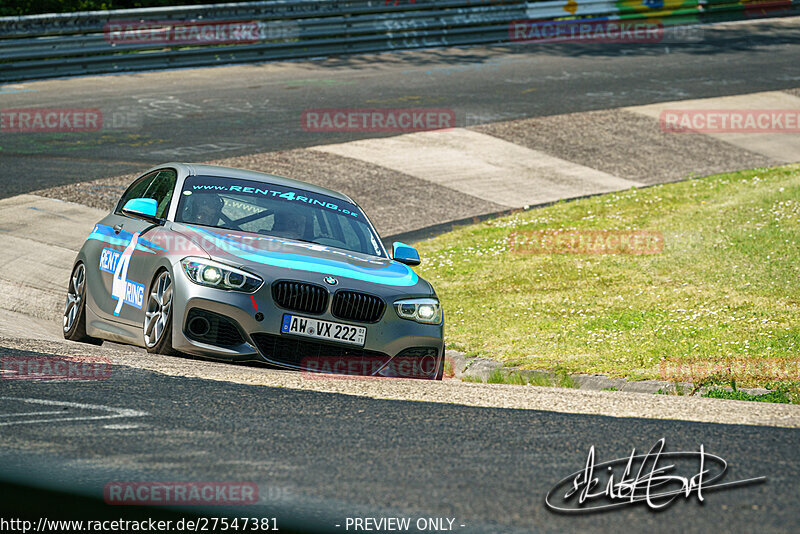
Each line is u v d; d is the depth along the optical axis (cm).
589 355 2752
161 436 1361
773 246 3988
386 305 2112
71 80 7325
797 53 10044
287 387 1775
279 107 6800
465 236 4672
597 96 7738
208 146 5662
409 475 1216
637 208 5044
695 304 3306
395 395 1762
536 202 5356
